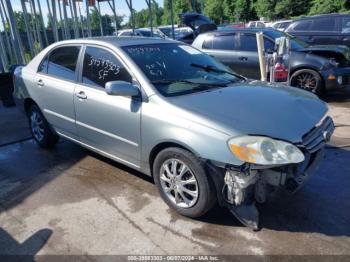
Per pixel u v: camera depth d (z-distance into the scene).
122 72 3.43
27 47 12.50
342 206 3.15
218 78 3.72
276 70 5.44
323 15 9.88
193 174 2.83
